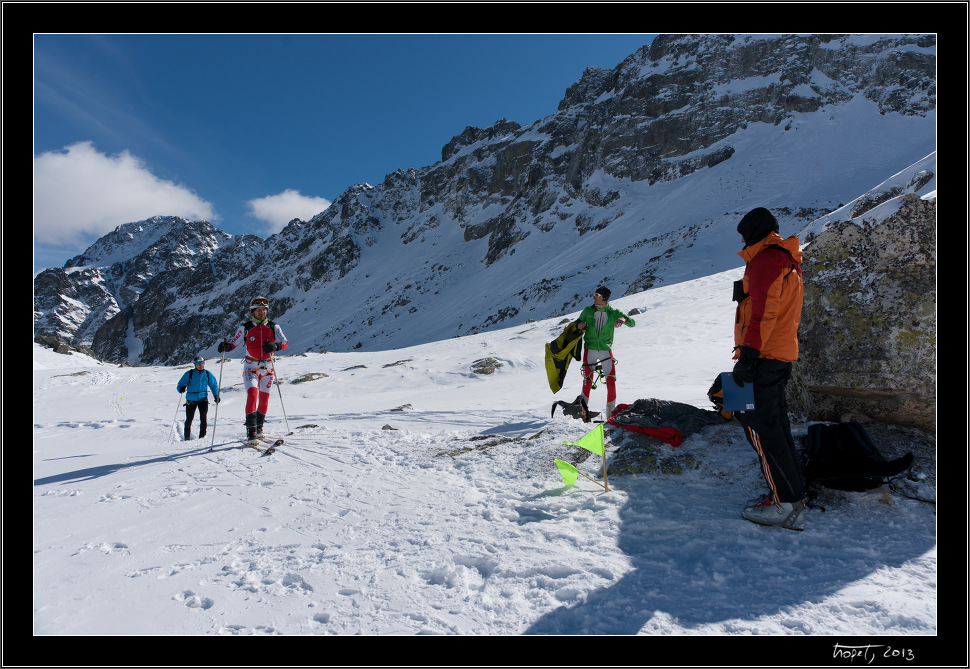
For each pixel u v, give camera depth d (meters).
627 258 64.44
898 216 3.07
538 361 18.45
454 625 1.88
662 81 108.19
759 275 2.55
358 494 3.52
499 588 2.14
